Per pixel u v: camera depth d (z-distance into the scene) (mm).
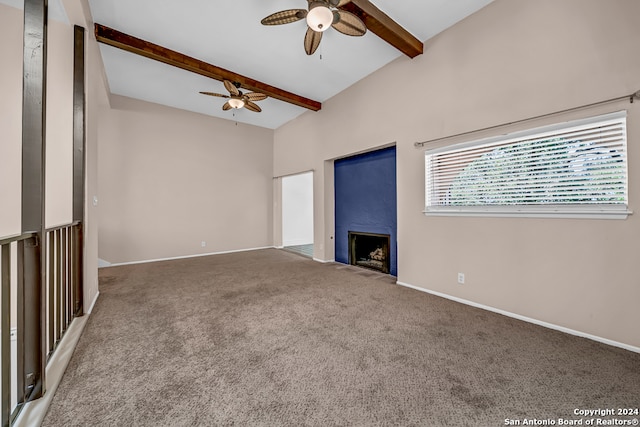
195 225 5691
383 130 3824
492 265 2627
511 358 1775
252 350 1879
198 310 2633
